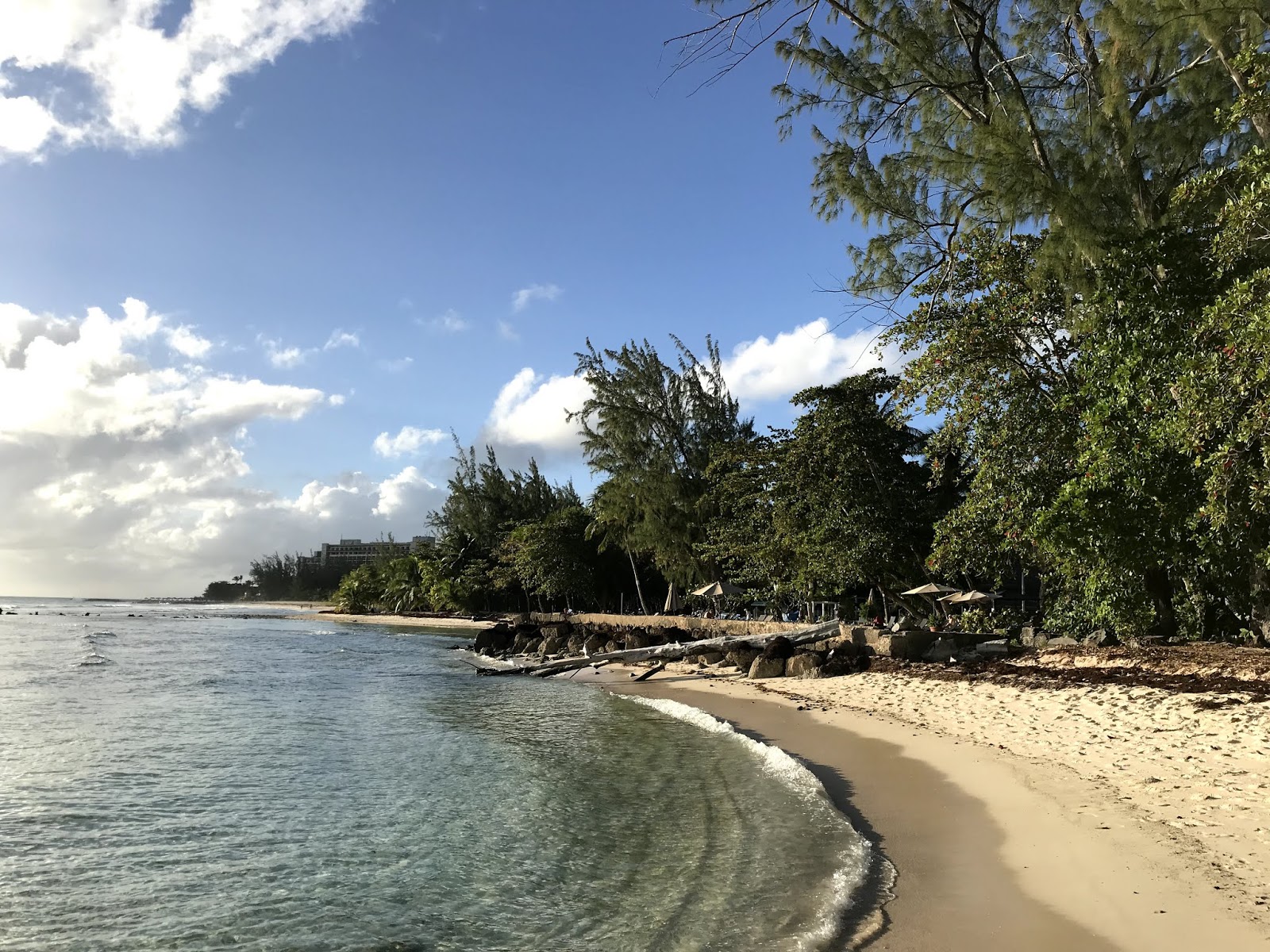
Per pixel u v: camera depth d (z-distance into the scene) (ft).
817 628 96.89
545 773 44.83
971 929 20.29
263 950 22.38
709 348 157.07
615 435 151.94
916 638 80.74
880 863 26.12
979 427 61.46
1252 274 43.57
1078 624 72.38
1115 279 52.80
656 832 32.40
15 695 79.87
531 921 23.73
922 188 62.64
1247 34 44.37
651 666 110.93
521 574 219.00
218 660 129.08
